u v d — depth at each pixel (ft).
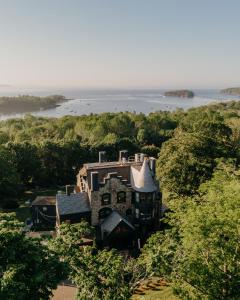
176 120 507.71
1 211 225.97
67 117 499.92
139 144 360.69
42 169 282.77
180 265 74.84
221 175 122.31
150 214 170.71
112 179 169.27
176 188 175.22
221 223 73.36
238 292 72.13
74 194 174.50
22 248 62.85
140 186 168.55
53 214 204.03
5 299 53.16
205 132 263.08
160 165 192.85
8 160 240.94
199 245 74.74
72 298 111.14
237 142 276.21
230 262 73.82
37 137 402.72
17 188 239.09
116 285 68.28
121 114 499.10
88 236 157.28
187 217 83.92
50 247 73.46
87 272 68.80
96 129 411.75
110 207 171.63
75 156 299.17
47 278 62.34
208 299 73.20
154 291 103.14
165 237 87.15
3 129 463.01
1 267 60.44
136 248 163.63
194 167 174.70
